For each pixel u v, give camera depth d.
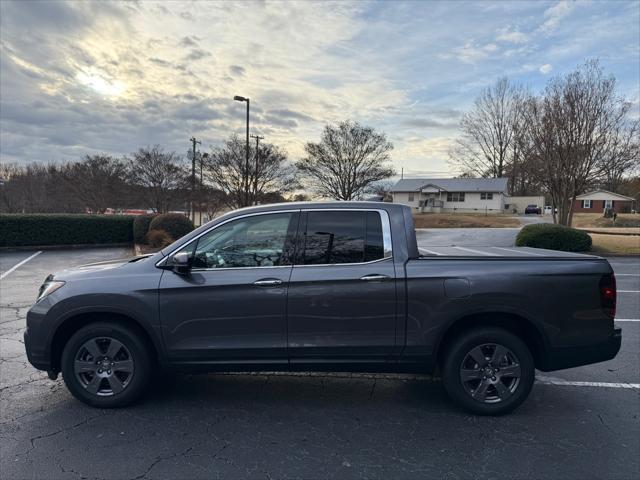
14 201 44.41
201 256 3.90
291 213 3.93
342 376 4.78
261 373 4.84
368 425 3.66
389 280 3.72
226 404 4.06
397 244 3.83
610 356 3.83
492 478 2.92
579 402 4.12
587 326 3.78
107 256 16.12
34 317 3.87
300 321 3.76
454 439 3.43
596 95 18.61
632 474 2.96
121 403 3.90
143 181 37.72
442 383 4.21
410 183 66.94
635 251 16.97
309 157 45.03
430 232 27.20
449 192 62.78
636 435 3.49
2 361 5.12
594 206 66.69
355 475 2.96
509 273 3.72
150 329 3.80
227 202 31.23
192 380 4.64
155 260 3.93
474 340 3.77
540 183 22.00
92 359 3.90
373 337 3.75
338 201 4.03
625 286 10.16
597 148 19.00
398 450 3.27
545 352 3.79
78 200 40.75
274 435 3.49
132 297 3.79
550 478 2.92
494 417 3.80
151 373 3.96
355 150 44.50
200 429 3.58
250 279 3.77
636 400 4.16
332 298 3.73
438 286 3.71
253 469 3.02
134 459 3.13
